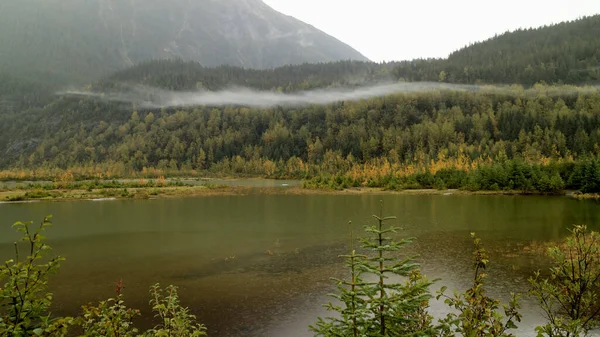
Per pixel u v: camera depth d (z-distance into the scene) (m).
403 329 5.61
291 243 30.67
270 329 13.99
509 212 47.38
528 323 13.48
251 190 93.19
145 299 17.19
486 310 5.56
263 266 23.41
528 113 171.25
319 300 17.11
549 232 32.75
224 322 14.66
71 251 28.23
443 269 21.39
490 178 80.38
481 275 6.09
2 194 79.75
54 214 50.28
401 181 96.12
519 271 20.48
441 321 5.71
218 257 25.98
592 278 5.88
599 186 67.31
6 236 34.91
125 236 34.44
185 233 35.81
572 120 147.75
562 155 128.62
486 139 160.88
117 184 102.88
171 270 22.62
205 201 67.88
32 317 4.33
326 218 45.28
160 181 113.31
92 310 6.21
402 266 5.52
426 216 45.22
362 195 78.94
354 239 31.88
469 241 29.70
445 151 147.62
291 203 63.75
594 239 6.00
